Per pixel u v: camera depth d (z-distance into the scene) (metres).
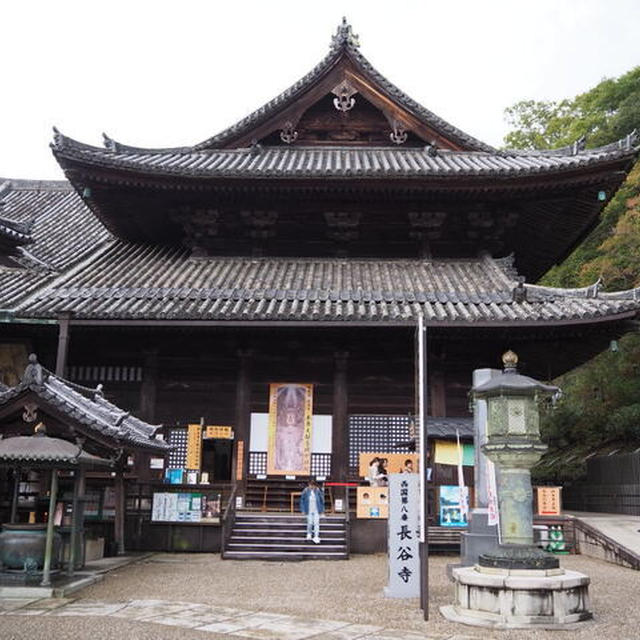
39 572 11.45
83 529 13.90
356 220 23.38
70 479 15.91
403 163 23.62
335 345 21.30
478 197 22.44
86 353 21.77
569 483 32.94
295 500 20.73
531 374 23.14
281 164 23.50
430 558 16.72
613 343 19.89
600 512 28.81
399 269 23.12
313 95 25.12
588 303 19.39
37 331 20.83
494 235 23.67
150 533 17.75
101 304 19.98
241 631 8.85
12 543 11.50
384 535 17.69
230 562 15.86
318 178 21.41
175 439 21.22
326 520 17.95
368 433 21.03
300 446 20.97
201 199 23.06
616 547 16.11
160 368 21.72
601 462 28.83
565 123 45.47
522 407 10.62
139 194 22.66
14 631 8.62
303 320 18.95
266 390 21.45
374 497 17.94
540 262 28.28
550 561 9.98
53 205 31.12
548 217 24.09
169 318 19.11
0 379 21.25
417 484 11.81
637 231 31.50
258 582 12.99
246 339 21.31
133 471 20.41
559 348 21.53
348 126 25.91
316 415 21.17
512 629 9.00
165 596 11.31
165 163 23.02
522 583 9.34
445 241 24.25
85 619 9.35
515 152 24.59
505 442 10.44
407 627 9.18
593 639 8.50
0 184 32.78
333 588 12.38
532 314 19.05
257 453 20.97
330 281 21.91
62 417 11.98
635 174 34.28
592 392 33.12
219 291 20.83
